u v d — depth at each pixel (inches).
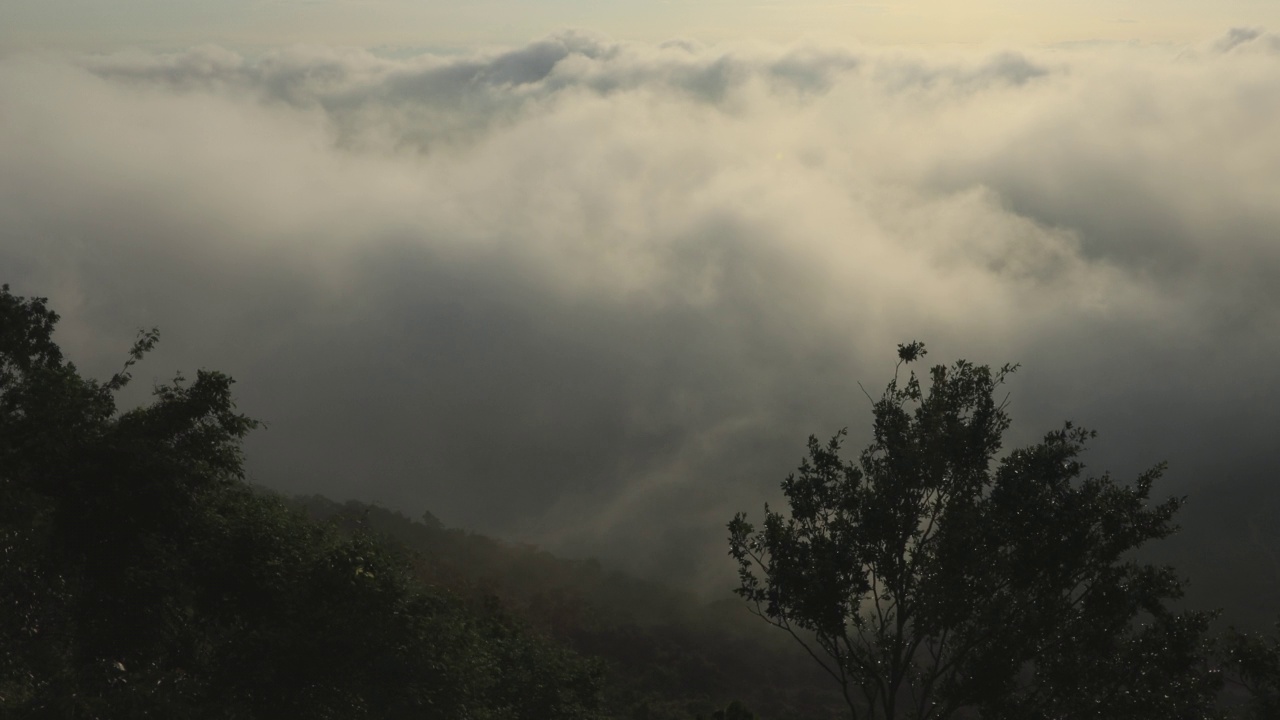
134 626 730.2
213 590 759.1
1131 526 509.7
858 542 519.8
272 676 705.6
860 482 538.0
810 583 507.8
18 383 798.5
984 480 520.4
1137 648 513.3
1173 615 515.2
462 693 844.0
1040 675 515.8
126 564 724.7
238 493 872.3
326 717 742.5
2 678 654.5
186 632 781.3
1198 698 504.1
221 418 826.8
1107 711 499.2
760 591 535.2
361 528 944.3
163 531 750.5
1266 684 525.7
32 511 704.4
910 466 514.3
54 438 715.4
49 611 728.3
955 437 512.1
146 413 795.4
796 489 545.6
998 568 510.0
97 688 675.4
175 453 781.3
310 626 749.9
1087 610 514.0
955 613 505.0
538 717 1186.0
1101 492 520.4
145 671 733.9
